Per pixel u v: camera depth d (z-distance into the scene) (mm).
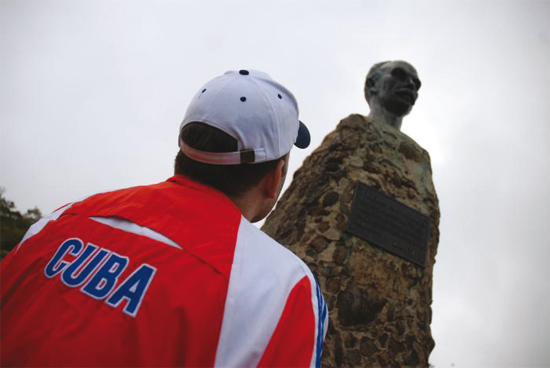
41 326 697
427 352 4277
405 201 4816
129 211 823
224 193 926
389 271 4293
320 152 4941
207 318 684
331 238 4062
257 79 996
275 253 812
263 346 690
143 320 674
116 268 740
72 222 847
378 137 5012
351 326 3818
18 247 844
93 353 651
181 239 764
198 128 923
